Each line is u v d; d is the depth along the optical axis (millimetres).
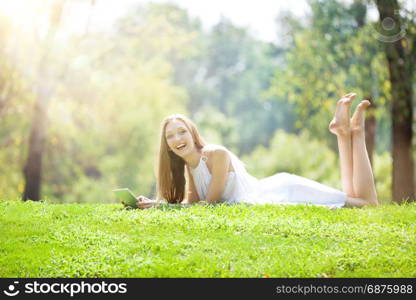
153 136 32938
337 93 22312
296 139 34406
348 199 9844
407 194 18297
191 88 60688
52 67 22969
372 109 21078
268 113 60469
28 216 8969
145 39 27672
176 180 10055
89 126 30203
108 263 6656
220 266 6387
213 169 9461
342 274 6289
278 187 10031
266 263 6461
